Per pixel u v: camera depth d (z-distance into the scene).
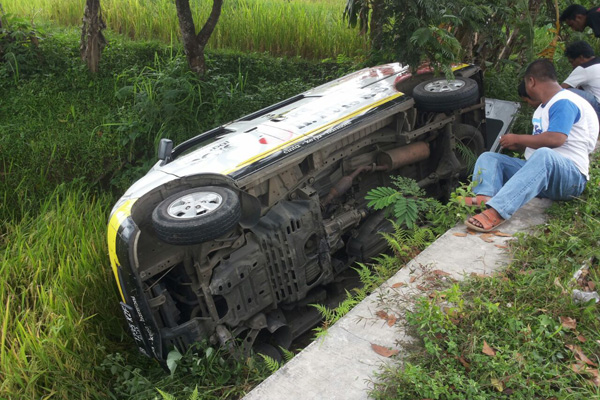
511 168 4.34
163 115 7.81
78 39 9.92
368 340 2.96
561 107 3.90
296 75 9.53
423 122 5.68
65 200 6.80
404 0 5.60
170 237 3.68
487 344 2.68
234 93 8.12
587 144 4.00
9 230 6.55
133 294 3.93
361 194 5.34
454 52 5.77
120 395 4.25
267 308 4.41
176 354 4.02
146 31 10.73
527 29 7.07
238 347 4.18
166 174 4.47
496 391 2.48
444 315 2.89
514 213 4.12
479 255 3.63
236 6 11.31
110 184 7.56
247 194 4.14
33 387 4.02
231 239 4.09
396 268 4.06
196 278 4.16
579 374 2.50
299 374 2.76
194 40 8.26
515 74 8.45
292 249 4.41
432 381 2.47
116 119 8.03
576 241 3.46
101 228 6.02
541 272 3.22
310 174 4.68
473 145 6.32
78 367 4.32
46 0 12.02
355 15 7.76
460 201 4.12
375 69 6.53
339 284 5.18
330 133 4.73
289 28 10.64
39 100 8.35
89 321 4.85
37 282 5.25
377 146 5.36
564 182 3.93
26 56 8.98
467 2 6.07
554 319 2.86
